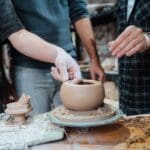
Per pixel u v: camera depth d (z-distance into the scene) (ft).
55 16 4.41
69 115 2.87
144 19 4.26
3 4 3.82
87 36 5.16
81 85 2.90
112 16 7.64
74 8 5.16
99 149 2.64
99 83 2.99
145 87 4.49
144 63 4.41
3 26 3.88
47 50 3.84
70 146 2.71
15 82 4.55
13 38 3.92
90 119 2.79
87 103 2.86
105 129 2.97
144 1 4.24
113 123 3.08
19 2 4.23
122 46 3.18
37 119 3.20
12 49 4.48
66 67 3.68
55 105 4.66
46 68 4.43
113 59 7.91
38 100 4.48
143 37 3.30
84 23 5.18
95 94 2.88
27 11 4.26
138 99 4.54
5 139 2.74
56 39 4.47
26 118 3.21
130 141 2.73
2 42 4.26
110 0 8.08
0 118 3.24
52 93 4.59
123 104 4.78
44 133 2.83
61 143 2.76
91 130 2.92
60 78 3.67
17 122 3.12
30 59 4.36
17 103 3.16
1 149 2.60
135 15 4.36
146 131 2.94
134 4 4.36
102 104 3.04
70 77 3.65
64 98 2.96
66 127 2.94
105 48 8.36
